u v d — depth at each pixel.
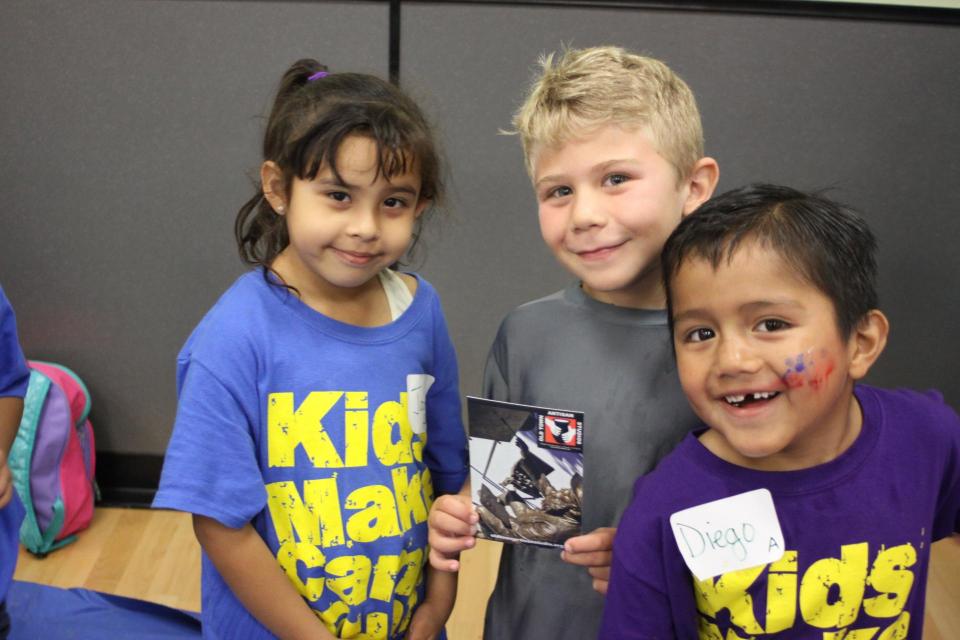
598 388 1.05
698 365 0.84
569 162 0.98
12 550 1.33
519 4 2.03
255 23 2.04
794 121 2.09
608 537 1.02
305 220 0.98
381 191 0.97
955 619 1.90
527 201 2.17
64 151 2.14
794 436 0.82
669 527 0.86
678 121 0.99
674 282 0.84
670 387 1.03
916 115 2.08
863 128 2.09
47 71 2.08
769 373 0.81
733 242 0.80
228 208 2.19
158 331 2.28
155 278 2.24
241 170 2.15
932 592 1.98
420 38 2.06
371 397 1.03
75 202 2.18
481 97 2.09
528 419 0.99
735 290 0.80
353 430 1.02
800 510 0.84
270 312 1.01
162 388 2.32
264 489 1.00
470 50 2.06
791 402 0.81
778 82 2.06
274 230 1.12
